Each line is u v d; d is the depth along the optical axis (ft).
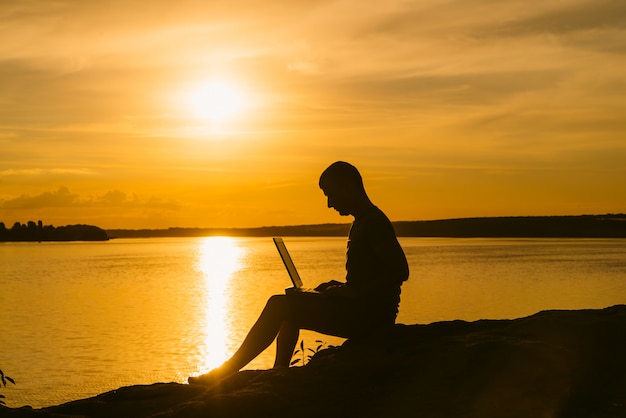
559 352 14.21
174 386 15.62
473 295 351.67
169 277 556.92
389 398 13.12
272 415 12.80
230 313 317.22
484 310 295.89
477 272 516.73
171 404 14.53
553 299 330.34
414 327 17.67
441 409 12.46
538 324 16.15
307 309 17.33
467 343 15.15
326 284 18.99
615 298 328.29
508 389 12.92
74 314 329.93
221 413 12.91
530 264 616.39
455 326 17.51
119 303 370.32
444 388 13.21
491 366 13.80
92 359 201.05
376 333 17.52
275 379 14.43
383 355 15.76
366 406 12.93
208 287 450.30
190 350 215.92
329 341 153.79
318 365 15.33
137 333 258.16
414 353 15.17
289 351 17.60
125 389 15.53
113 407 14.38
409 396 13.06
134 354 208.54
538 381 13.15
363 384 13.87
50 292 442.91
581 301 321.11
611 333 15.48
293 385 14.07
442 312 290.35
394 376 14.12
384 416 12.44
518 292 361.71
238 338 241.55
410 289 384.06
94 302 378.73
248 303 356.38
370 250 17.39
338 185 17.74
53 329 277.64
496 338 15.28
